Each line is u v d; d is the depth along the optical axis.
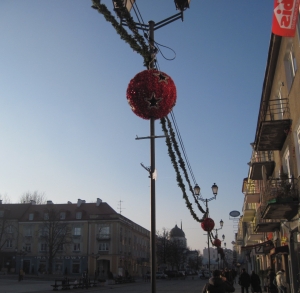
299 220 14.52
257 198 29.25
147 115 6.39
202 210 18.75
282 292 16.06
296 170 14.62
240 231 72.38
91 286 38.09
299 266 15.73
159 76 6.29
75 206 68.88
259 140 16.84
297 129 14.09
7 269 63.84
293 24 10.31
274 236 22.70
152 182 6.16
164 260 83.00
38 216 67.19
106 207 67.88
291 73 14.82
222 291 8.93
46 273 59.38
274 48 16.03
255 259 40.81
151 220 6.02
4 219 62.53
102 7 6.37
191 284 46.88
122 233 67.44
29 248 65.25
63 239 60.09
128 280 50.31
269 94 18.92
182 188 12.85
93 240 64.06
